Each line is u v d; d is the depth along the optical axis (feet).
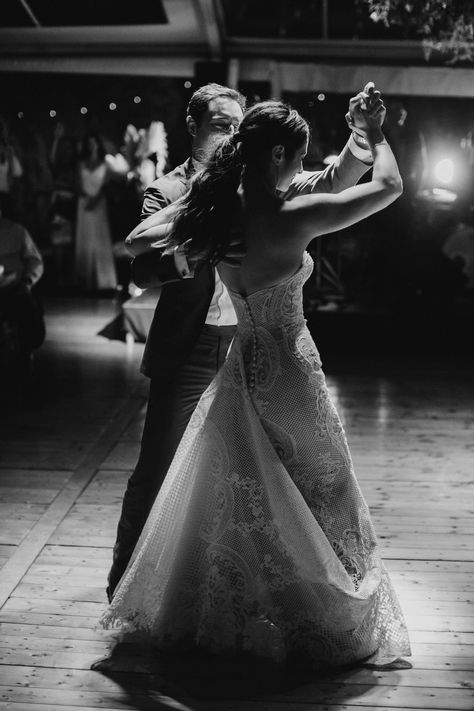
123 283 39.96
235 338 10.09
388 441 18.99
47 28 29.96
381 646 10.27
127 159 43.21
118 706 9.38
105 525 14.23
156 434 10.96
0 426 20.01
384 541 13.65
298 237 9.55
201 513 10.05
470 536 13.88
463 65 29.96
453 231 38.01
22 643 10.57
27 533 13.89
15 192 43.80
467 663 10.21
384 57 30.09
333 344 30.19
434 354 28.58
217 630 10.07
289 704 9.42
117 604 10.34
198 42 29.99
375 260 39.78
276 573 9.93
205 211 9.62
